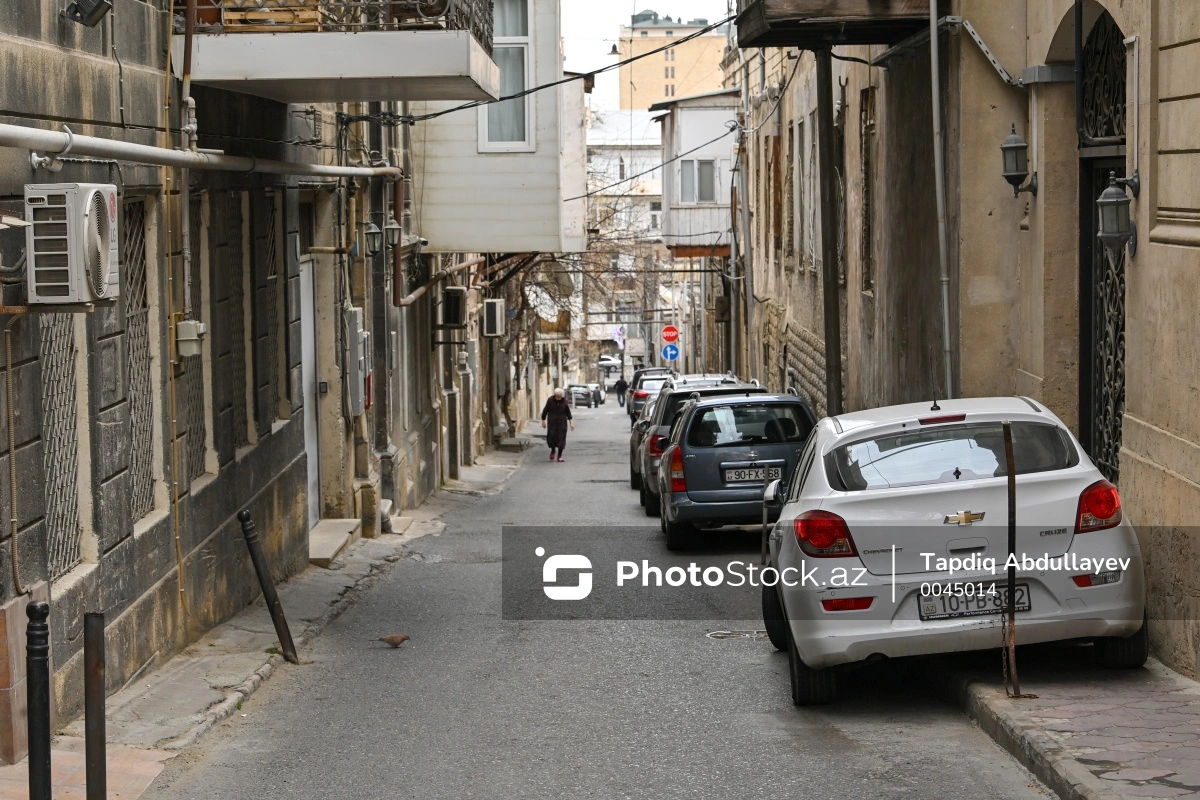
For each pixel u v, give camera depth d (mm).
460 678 9109
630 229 53344
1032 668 7910
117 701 7996
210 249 10391
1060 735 6488
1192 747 6219
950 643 7281
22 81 6809
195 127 9500
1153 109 8219
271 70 10312
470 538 17141
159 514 9094
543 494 24344
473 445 31844
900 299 15250
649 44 107250
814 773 6570
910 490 7371
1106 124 10180
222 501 10672
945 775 6434
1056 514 7332
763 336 32000
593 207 46375
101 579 7832
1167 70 8023
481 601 12242
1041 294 11000
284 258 13031
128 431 8484
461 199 20406
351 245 16750
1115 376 9961
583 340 64938
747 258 29094
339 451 16531
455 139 20344
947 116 12227
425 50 10422
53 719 7090
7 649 6504
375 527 17031
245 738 7602
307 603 11766
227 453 10859
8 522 6547
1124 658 7609
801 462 8891
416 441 21766
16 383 6656
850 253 19719
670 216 39281
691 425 14969
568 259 41312
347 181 16391
